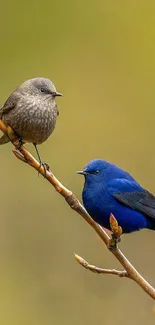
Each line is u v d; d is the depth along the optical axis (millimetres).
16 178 17578
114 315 14773
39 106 10719
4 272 16078
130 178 9758
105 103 19500
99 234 8586
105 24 20453
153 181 18000
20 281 15922
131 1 20500
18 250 16500
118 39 20281
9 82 19969
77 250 16234
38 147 18297
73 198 8547
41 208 17188
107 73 19922
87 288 15406
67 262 16141
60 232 16641
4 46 20281
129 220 9609
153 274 15695
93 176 9633
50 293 15586
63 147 18562
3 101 19688
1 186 17484
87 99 19562
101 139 18859
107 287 15312
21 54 20266
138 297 14945
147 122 19188
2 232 16828
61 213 16953
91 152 18609
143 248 15922
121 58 20078
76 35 20469
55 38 20453
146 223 9711
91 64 20094
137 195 9641
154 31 20203
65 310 15180
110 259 15898
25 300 15562
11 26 20500
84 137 18859
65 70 20078
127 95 19625
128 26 20344
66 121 19156
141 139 18812
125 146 18766
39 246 16531
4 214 17172
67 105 19469
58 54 20266
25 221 17016
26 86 10875
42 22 20594
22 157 8508
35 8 20828
